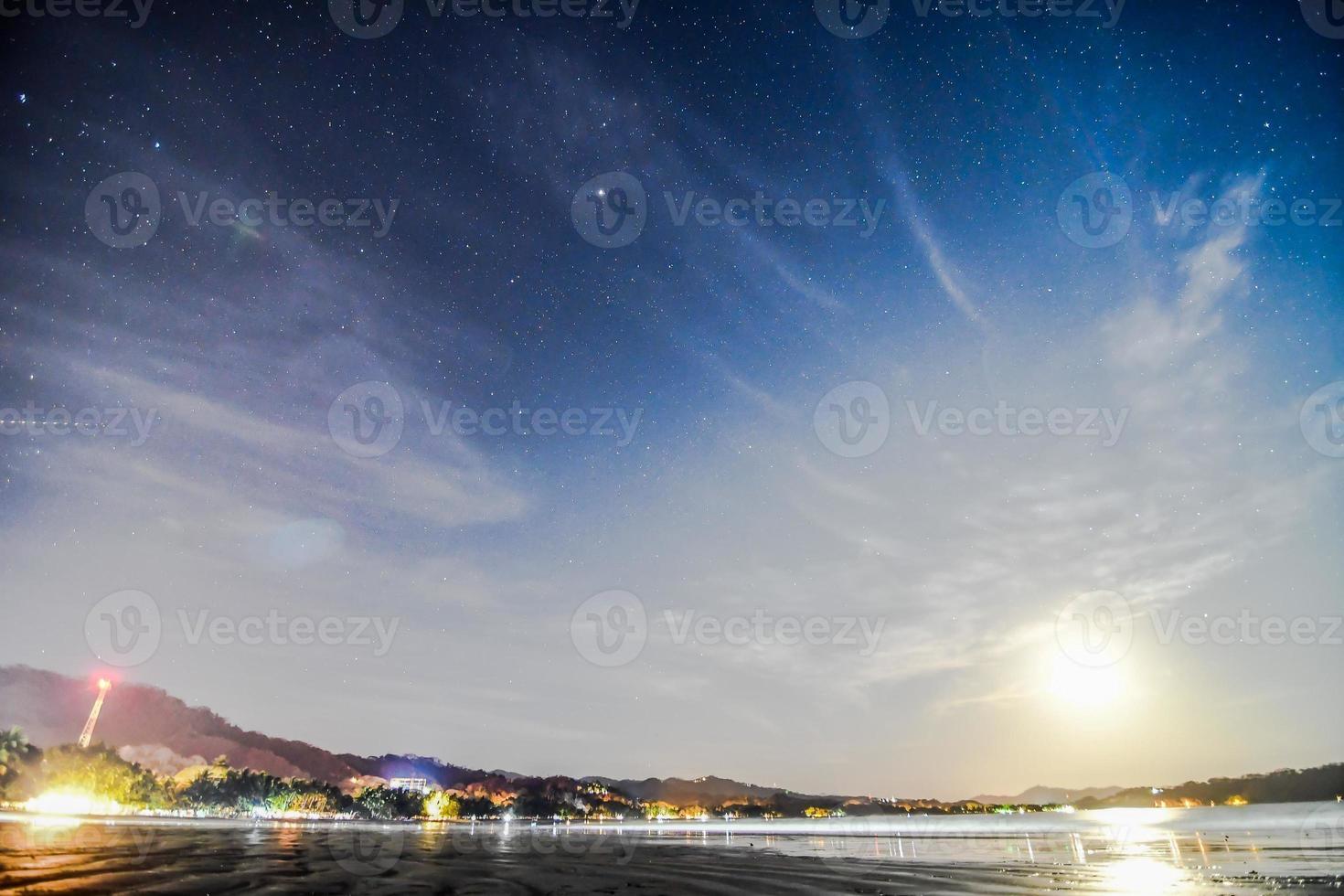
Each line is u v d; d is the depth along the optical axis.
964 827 142.38
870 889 24.20
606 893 22.23
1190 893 22.02
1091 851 46.50
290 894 19.59
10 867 22.95
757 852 49.19
